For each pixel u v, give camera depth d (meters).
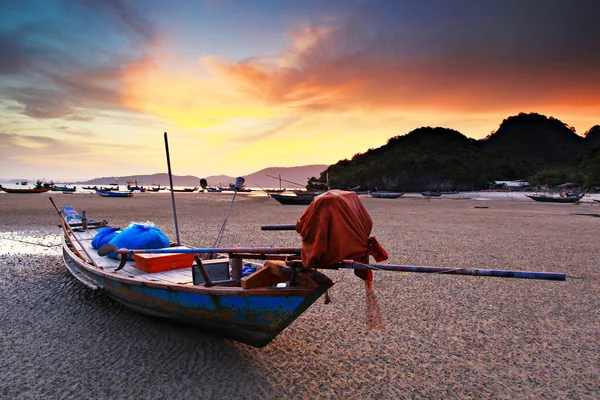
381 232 17.77
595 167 88.00
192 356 5.23
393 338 5.89
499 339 5.87
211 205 40.16
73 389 4.39
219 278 5.45
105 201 45.94
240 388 4.46
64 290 8.24
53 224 20.42
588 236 16.64
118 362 5.04
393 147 181.62
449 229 19.06
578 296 7.99
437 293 8.16
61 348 5.44
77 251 8.51
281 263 5.04
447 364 5.09
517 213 30.66
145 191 95.62
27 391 4.35
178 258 6.93
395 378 4.74
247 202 47.53
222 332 5.27
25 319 6.52
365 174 140.00
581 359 5.24
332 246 4.04
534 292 8.27
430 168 133.00
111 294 6.66
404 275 9.62
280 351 5.43
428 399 4.30
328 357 5.27
